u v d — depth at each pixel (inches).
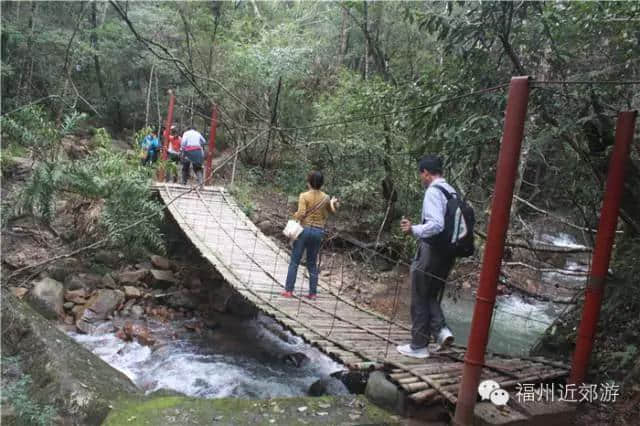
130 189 256.2
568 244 376.2
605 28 148.1
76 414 125.3
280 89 491.2
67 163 241.4
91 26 536.4
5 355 152.9
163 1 532.1
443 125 166.9
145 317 253.9
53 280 246.7
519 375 130.1
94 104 574.6
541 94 150.3
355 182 358.6
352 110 285.4
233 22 543.5
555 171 187.9
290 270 215.3
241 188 433.4
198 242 273.7
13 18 467.2
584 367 121.2
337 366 214.4
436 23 160.2
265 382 191.5
